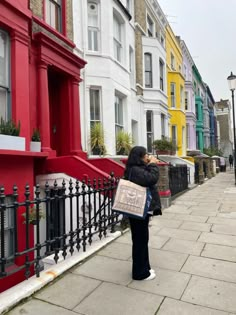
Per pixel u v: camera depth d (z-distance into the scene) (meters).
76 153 9.41
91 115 11.07
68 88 9.62
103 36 11.24
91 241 5.17
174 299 3.44
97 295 3.54
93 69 10.92
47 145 8.05
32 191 6.50
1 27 6.41
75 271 4.20
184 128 23.61
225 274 4.11
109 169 8.15
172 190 10.80
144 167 3.88
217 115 62.41
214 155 30.81
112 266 4.38
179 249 5.15
